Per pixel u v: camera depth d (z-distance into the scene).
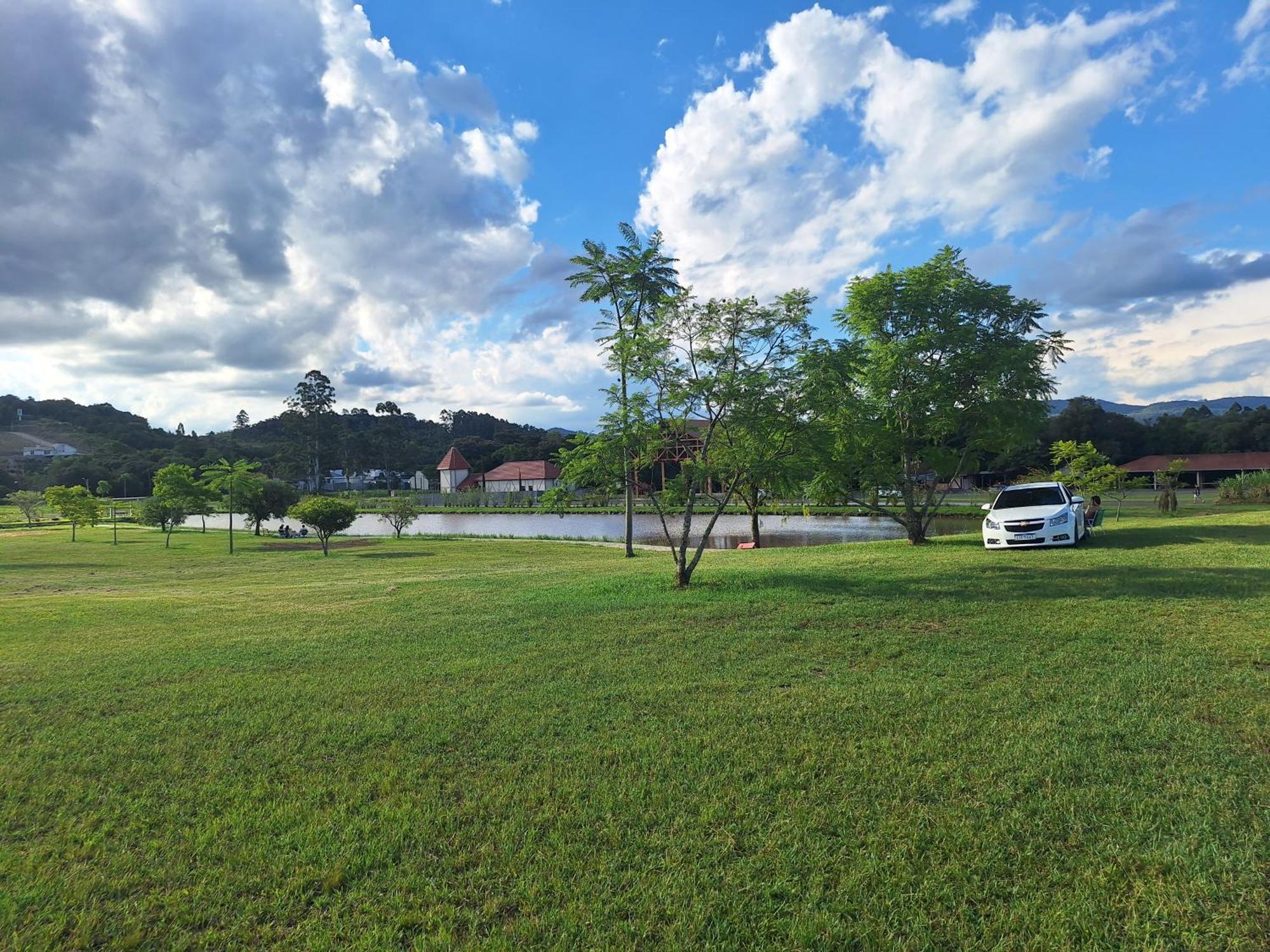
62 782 4.43
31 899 3.13
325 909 3.03
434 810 3.84
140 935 2.86
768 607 9.13
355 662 7.37
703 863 3.24
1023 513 14.52
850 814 3.60
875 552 16.55
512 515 74.31
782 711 5.11
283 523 49.81
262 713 5.66
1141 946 2.60
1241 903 2.79
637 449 11.79
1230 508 26.92
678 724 4.98
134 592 16.47
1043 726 4.57
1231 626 6.77
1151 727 4.45
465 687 6.16
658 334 11.44
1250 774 3.80
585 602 10.54
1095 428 75.25
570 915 2.90
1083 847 3.23
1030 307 16.38
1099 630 6.93
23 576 21.72
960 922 2.79
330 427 105.75
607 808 3.77
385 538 39.94
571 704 5.54
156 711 5.81
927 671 5.95
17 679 7.10
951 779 3.93
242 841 3.60
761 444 11.38
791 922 2.81
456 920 2.92
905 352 15.89
